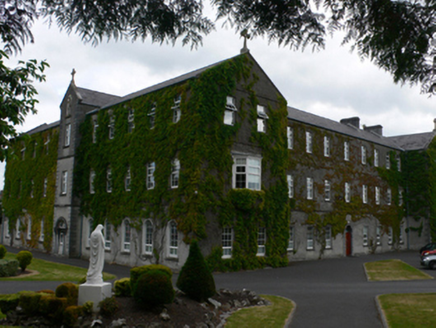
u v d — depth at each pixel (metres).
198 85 26.39
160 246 26.95
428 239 46.19
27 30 6.07
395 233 45.84
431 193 46.81
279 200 29.91
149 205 28.30
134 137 30.45
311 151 36.12
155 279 11.61
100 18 5.88
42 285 18.92
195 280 13.58
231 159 27.22
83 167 35.47
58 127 39.66
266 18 6.16
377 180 44.12
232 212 26.73
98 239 12.38
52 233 37.56
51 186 38.88
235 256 26.55
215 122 26.62
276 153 30.22
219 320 12.70
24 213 43.03
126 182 31.00
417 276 23.78
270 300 15.59
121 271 26.09
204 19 6.32
